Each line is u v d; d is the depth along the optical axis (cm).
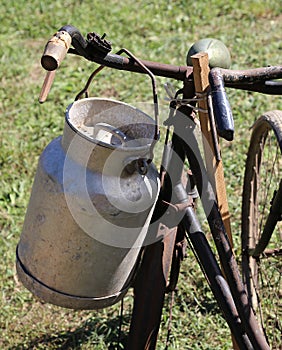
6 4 655
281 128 262
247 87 246
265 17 617
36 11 644
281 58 544
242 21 609
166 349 283
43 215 229
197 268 355
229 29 596
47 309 343
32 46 590
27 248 241
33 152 456
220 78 221
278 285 317
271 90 246
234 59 543
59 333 328
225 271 240
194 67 233
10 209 408
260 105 480
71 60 562
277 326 311
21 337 328
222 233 241
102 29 605
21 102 506
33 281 240
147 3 651
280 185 263
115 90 516
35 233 235
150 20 618
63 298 238
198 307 337
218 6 634
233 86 244
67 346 321
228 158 436
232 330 234
